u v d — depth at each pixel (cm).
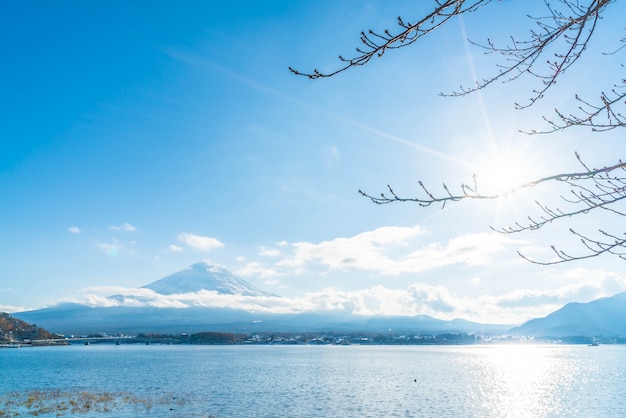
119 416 5072
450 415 5847
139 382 9212
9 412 5094
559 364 18400
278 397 7169
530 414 6141
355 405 6450
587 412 6359
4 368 12850
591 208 478
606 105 518
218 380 9975
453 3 467
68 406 5609
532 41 555
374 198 507
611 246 457
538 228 503
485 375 12419
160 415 5241
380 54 489
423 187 493
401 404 6638
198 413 5459
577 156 484
